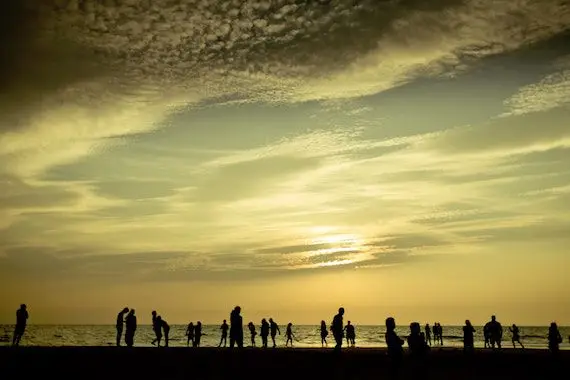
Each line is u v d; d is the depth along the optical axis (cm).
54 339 7606
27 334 9900
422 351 1384
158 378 1661
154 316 2850
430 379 1725
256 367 1945
